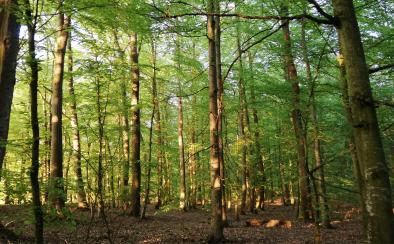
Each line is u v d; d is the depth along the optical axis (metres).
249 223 15.95
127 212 17.33
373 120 2.63
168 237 11.83
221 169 14.86
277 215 22.30
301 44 12.34
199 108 20.80
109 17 7.54
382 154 2.59
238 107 16.06
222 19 15.61
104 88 8.95
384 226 2.47
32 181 4.82
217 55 14.44
